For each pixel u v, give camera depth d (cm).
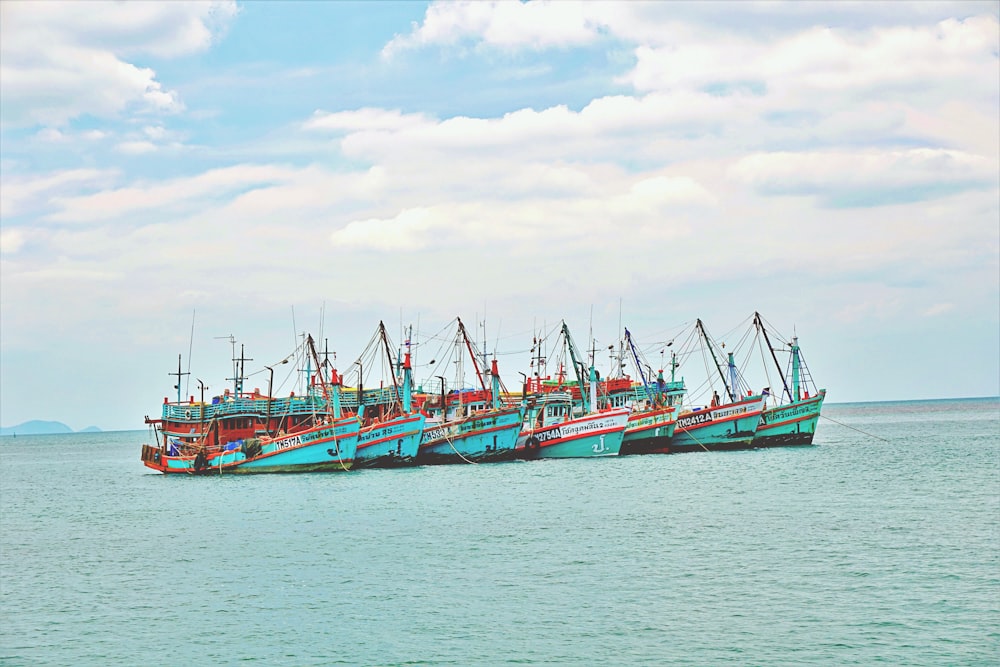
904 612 5169
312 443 13188
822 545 6912
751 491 10269
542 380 16138
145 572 6719
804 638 4797
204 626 5288
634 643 4791
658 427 14775
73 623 5431
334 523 8619
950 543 6894
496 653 4706
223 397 14725
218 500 10950
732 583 5841
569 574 6184
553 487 10969
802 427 15725
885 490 10256
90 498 12319
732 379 15750
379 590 5900
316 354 14512
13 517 10475
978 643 4669
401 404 14988
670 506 9112
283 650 4841
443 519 8631
